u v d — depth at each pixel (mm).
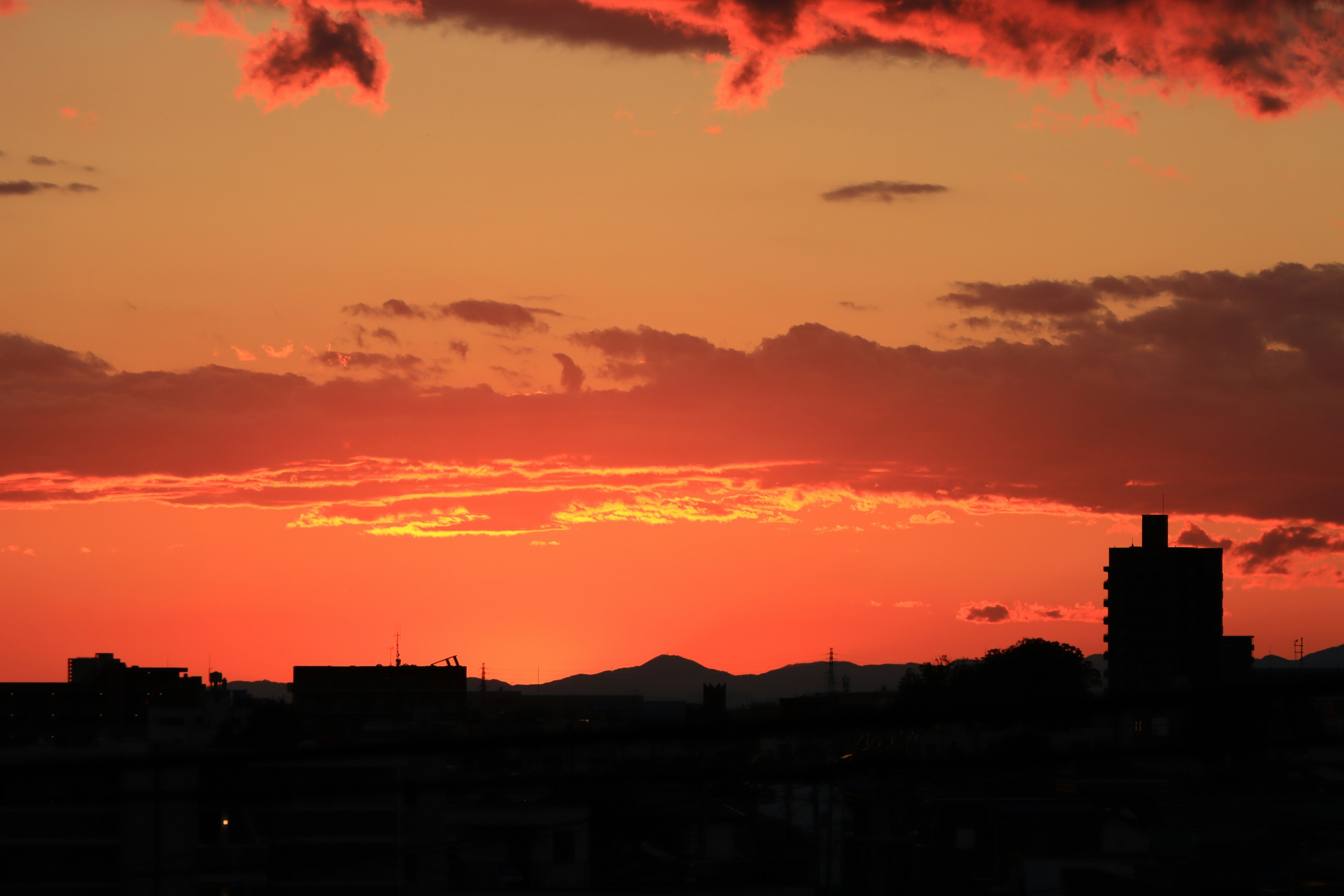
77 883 109875
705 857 136250
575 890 126875
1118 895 108188
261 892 112500
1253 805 104750
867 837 124688
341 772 119188
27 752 111375
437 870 122250
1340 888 95562
